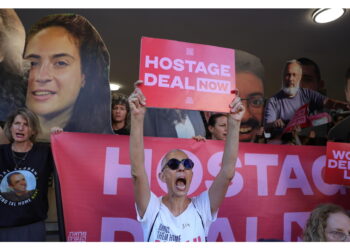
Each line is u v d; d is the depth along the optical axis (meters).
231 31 3.14
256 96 3.23
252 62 3.24
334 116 3.44
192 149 2.76
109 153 2.56
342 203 3.02
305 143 3.33
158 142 2.71
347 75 3.47
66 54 2.70
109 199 2.49
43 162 2.52
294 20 3.16
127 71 2.88
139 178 1.83
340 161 2.68
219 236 2.67
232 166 1.96
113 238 2.45
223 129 3.05
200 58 1.97
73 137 2.50
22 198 2.40
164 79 1.88
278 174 2.92
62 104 2.67
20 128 2.51
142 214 1.90
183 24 3.01
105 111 2.79
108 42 2.84
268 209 2.83
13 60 2.56
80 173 2.46
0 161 2.42
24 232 2.36
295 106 3.34
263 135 3.22
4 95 2.52
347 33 3.35
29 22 2.62
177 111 3.00
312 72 3.39
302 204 2.92
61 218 2.37
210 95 1.95
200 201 2.05
